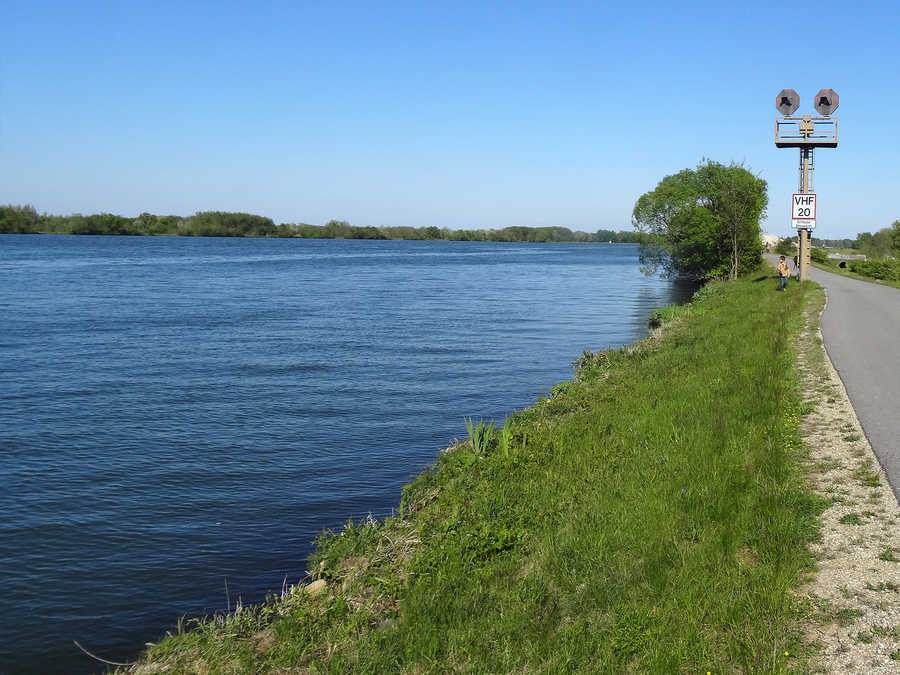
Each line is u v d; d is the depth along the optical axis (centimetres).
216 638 666
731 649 513
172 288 5144
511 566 695
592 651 535
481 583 669
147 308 3866
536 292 5194
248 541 993
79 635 765
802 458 898
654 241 5325
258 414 1678
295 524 1048
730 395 1220
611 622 566
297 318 3503
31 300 4194
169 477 1257
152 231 19462
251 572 901
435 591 652
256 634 674
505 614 600
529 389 1931
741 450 914
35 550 970
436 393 1886
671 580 611
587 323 3391
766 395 1169
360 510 1095
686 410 1155
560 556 681
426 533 835
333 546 877
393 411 1698
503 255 13025
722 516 721
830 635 530
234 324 3256
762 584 587
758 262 4847
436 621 607
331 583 773
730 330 2042
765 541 661
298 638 632
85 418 1648
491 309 4009
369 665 554
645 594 597
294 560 930
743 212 4506
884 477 818
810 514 726
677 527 710
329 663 575
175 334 2928
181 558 944
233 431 1538
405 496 1055
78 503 1142
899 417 1052
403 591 683
